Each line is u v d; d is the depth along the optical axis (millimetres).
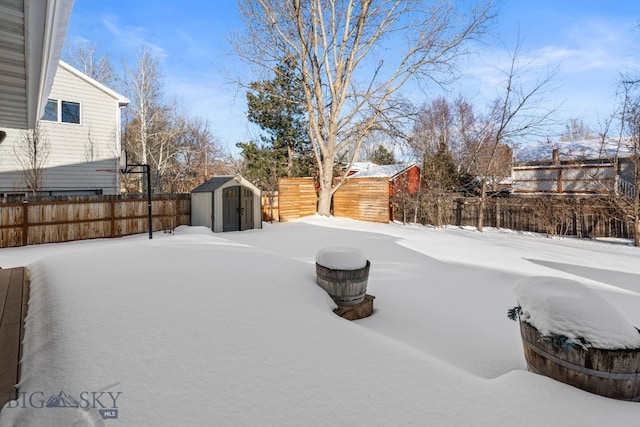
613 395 1832
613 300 4555
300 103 16047
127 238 9711
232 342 2033
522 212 13008
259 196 12461
